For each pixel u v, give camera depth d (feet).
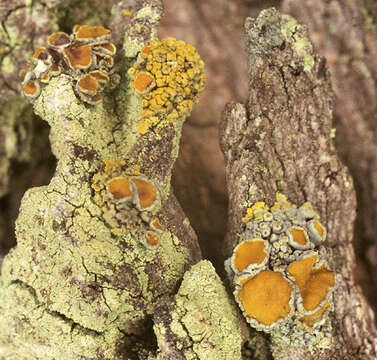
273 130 0.32
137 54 0.31
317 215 0.32
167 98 0.30
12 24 0.33
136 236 0.30
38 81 0.31
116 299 0.30
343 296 0.32
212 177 0.34
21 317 0.30
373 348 0.32
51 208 0.30
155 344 0.30
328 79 0.32
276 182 0.32
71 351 0.30
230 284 0.31
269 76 0.32
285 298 0.30
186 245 0.31
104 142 0.31
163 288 0.31
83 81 0.30
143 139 0.31
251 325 0.30
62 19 0.34
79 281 0.30
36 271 0.30
